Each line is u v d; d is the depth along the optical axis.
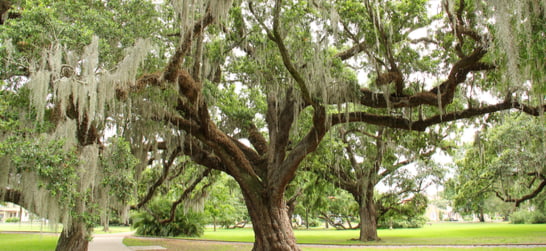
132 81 7.94
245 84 12.63
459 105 13.03
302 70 10.55
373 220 21.98
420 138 14.77
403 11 9.88
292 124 12.48
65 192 6.82
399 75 10.11
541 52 5.87
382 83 10.08
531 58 5.91
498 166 17.36
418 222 42.09
